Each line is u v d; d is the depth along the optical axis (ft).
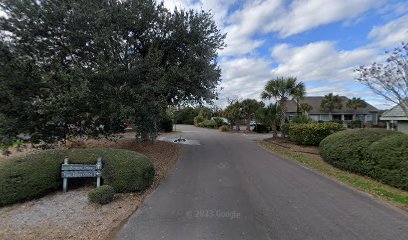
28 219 15.81
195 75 35.24
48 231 14.29
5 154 32.27
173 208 17.80
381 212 17.03
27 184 18.78
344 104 150.61
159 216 16.44
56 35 32.81
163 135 78.13
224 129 100.94
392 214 16.70
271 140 57.62
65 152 22.00
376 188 22.47
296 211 17.19
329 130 45.91
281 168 30.68
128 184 20.71
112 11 31.40
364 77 46.24
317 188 22.52
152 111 32.09
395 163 22.82
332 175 27.37
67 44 33.58
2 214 16.69
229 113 101.81
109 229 14.62
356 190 22.02
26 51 31.35
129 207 17.94
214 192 21.33
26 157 20.71
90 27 31.40
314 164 32.96
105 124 34.14
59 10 30.14
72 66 31.78
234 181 24.79
